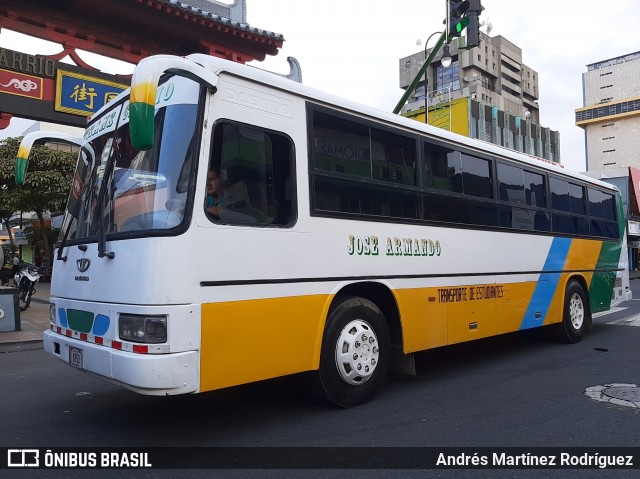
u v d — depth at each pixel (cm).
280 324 422
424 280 564
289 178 443
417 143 578
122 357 364
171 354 356
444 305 588
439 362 713
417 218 564
